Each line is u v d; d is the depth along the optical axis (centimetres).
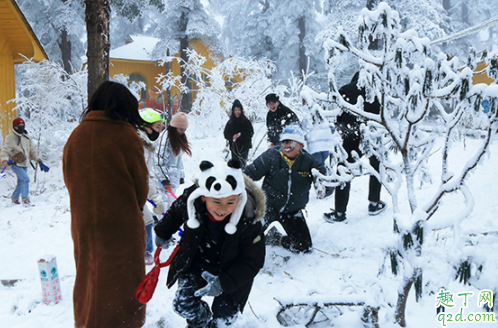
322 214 546
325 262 380
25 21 1076
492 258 329
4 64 1116
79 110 1148
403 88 281
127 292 227
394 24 262
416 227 216
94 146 227
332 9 2223
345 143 483
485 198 498
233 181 191
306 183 384
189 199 204
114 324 223
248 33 2894
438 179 621
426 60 240
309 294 282
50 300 314
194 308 230
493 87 209
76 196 227
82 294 230
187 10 2434
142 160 243
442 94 239
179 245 234
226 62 1112
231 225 206
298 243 401
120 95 242
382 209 510
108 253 223
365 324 247
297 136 366
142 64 2750
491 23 278
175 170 473
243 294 233
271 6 2881
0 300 330
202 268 231
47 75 1062
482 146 225
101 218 223
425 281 241
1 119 1088
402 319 249
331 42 283
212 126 1213
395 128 294
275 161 381
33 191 778
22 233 522
